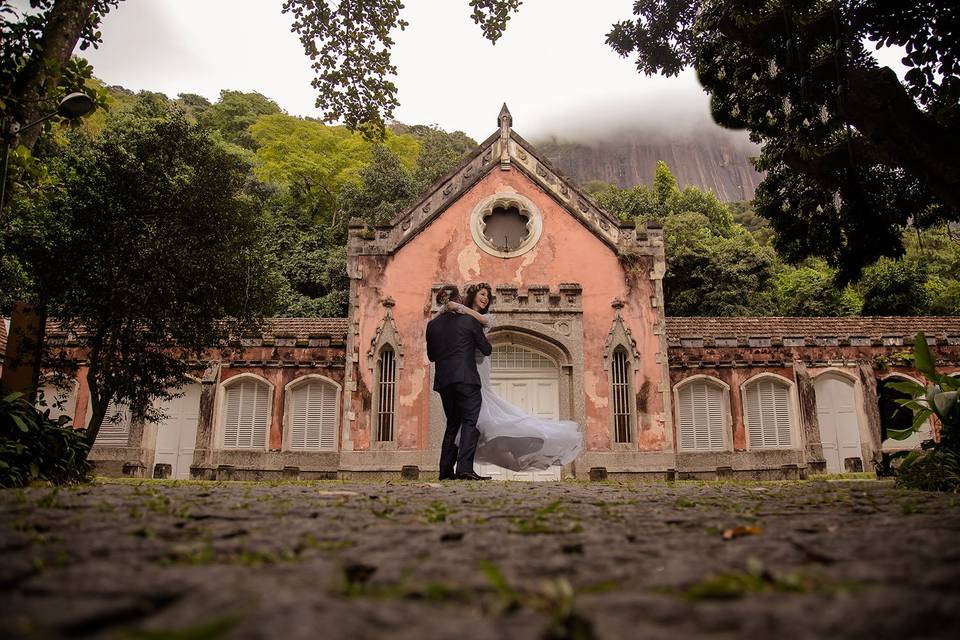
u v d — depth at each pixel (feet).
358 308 65.21
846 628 5.37
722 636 5.24
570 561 8.67
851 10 31.63
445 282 66.03
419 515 14.28
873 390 70.08
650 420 63.10
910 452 28.48
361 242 66.74
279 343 69.31
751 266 111.65
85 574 7.26
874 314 109.40
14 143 30.50
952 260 110.93
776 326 79.51
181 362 46.91
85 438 29.91
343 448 61.87
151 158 46.42
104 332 43.47
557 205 68.13
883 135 29.96
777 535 11.05
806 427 66.59
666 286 113.09
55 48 31.50
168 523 11.89
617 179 504.43
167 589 6.57
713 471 64.69
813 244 41.86
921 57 30.37
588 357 64.23
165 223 44.93
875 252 38.63
